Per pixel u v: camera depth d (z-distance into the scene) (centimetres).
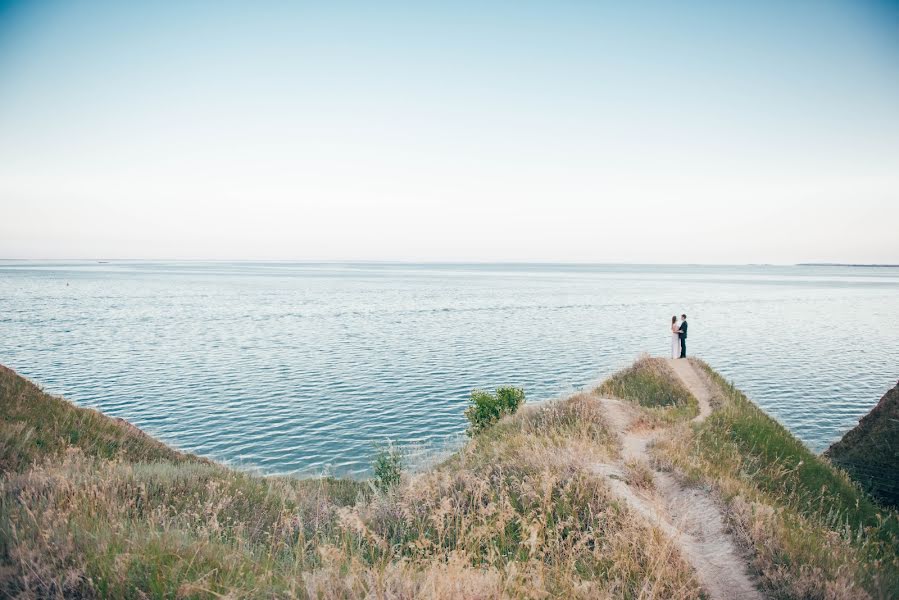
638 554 664
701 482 1003
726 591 629
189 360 5441
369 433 3219
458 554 612
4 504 670
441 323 8556
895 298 14738
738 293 16350
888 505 1644
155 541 588
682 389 2498
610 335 7244
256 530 843
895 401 1819
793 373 4894
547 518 780
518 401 2355
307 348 6200
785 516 900
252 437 3144
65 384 4331
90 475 923
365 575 538
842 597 590
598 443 1311
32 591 468
